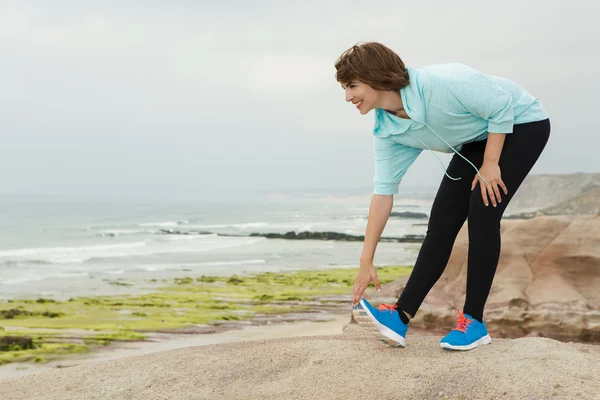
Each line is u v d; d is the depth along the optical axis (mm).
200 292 14062
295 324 9953
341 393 2633
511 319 5855
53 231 43406
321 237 36594
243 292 13953
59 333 9070
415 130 2760
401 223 56406
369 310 2904
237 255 25844
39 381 3152
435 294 6438
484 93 2604
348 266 21203
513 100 2740
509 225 6758
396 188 3012
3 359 7562
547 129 2803
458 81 2607
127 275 18344
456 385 2551
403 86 2643
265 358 3094
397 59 2652
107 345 8352
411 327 6285
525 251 6422
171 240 35500
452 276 6598
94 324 9883
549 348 2791
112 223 55844
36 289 15195
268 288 14711
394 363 2816
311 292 13875
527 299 5965
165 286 15344
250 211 94875
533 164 2791
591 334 5613
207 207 113688
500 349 2844
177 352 3406
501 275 6301
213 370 3000
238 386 2824
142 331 9336
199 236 38938
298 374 2863
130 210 91250
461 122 2693
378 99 2688
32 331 9227
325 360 2953
